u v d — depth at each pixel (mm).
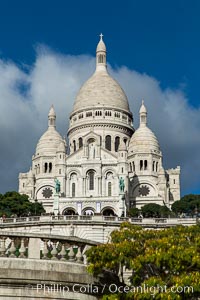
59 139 187000
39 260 26078
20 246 26891
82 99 193875
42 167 180250
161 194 168000
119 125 188500
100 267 28875
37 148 184875
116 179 162875
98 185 162500
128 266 35250
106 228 82125
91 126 187000
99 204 146375
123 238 39719
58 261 26594
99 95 193250
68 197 150000
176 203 141250
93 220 82250
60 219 84000
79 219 83438
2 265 25297
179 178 181500
